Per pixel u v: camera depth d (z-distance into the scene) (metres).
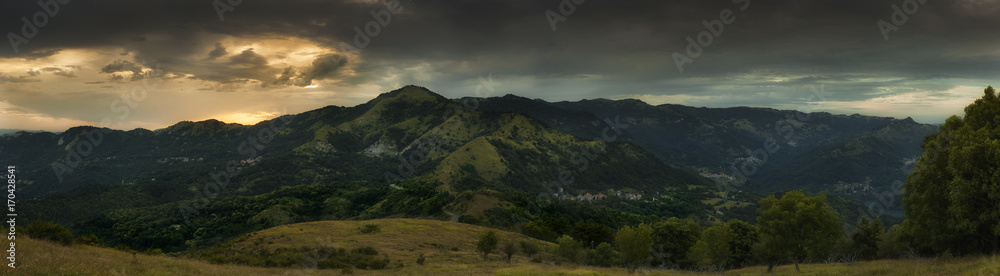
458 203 165.50
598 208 182.00
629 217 182.25
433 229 91.62
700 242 59.78
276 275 34.16
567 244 68.00
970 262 24.97
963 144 32.53
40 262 18.73
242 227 181.62
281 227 81.94
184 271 27.12
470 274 37.75
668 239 65.94
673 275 38.41
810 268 38.84
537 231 111.56
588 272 35.97
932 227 35.09
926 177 36.00
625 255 47.81
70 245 32.16
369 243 68.44
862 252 53.09
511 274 34.72
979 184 30.47
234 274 30.47
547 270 38.72
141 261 28.83
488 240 60.72
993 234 30.52
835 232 36.34
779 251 38.19
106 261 24.70
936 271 23.39
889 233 50.59
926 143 39.28
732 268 55.38
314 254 53.84
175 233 172.38
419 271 42.12
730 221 59.97
